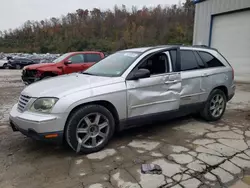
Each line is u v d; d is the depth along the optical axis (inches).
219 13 437.4
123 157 119.0
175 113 153.4
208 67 173.0
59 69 325.1
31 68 325.4
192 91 159.5
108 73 140.4
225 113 206.2
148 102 137.7
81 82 126.9
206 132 155.6
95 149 124.3
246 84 394.0
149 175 102.0
